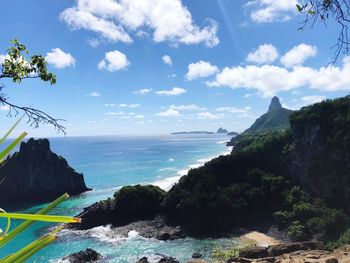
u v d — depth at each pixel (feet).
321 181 312.91
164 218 304.30
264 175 333.83
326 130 318.86
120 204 314.35
